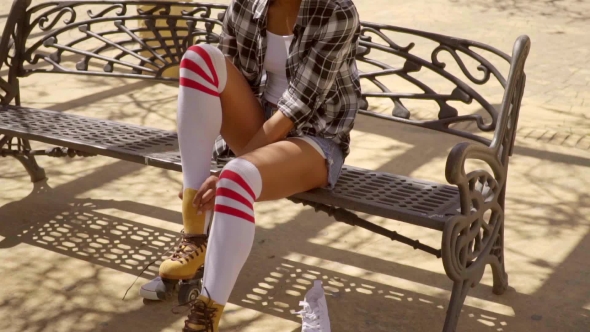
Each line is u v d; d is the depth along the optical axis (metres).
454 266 2.47
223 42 2.77
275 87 2.76
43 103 5.39
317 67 2.53
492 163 2.71
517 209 3.82
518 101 2.90
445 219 2.46
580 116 5.23
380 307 2.94
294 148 2.55
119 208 3.79
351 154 4.55
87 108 5.30
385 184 2.83
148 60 3.92
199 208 2.47
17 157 3.95
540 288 3.08
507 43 7.55
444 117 3.21
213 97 2.54
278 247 3.44
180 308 2.89
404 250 3.43
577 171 4.28
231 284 2.34
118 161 4.45
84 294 2.98
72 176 4.20
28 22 3.84
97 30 7.53
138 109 5.32
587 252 3.37
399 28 3.31
